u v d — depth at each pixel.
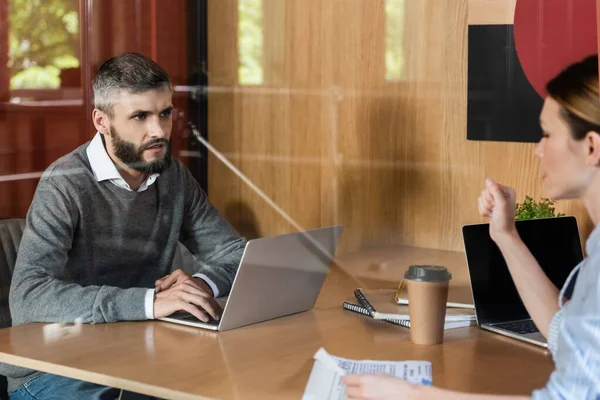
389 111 2.46
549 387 1.07
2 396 1.66
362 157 2.52
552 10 2.14
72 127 2.18
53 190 1.86
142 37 2.43
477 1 2.28
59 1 2.22
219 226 2.06
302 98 2.56
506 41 2.24
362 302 1.67
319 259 1.72
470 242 1.55
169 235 2.00
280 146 2.61
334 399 1.17
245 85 2.66
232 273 1.86
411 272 1.43
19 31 2.13
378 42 2.47
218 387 1.21
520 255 1.51
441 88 2.36
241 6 2.62
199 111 2.65
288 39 2.59
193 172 2.65
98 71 1.99
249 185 2.65
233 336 1.48
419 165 2.40
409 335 1.48
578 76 1.47
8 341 1.47
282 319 1.60
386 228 2.45
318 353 1.33
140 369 1.30
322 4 2.56
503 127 2.25
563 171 1.45
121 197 1.92
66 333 1.52
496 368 1.29
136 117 1.95
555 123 1.46
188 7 2.59
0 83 2.09
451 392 1.10
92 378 1.29
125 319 1.58
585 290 1.08
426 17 2.39
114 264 1.91
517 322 1.52
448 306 1.60
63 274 1.82
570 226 1.56
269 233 2.62
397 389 1.12
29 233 1.82
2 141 2.11
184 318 1.58
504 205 1.53
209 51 2.68
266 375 1.26
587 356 1.04
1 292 1.79
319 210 2.54
